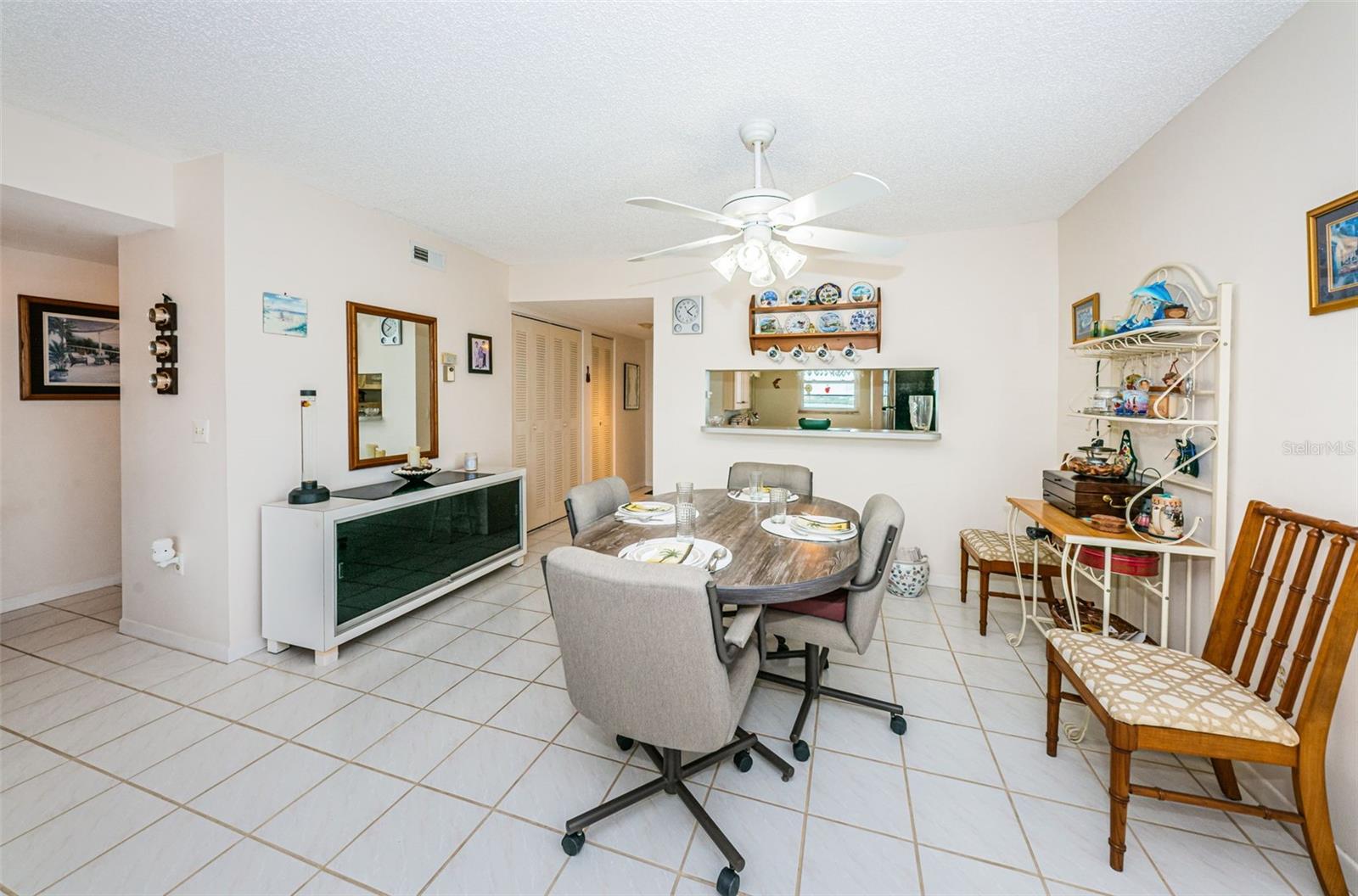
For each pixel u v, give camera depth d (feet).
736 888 4.36
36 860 4.68
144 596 8.84
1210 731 4.42
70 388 10.64
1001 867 4.68
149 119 7.01
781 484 9.93
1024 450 11.10
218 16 5.14
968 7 4.95
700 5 4.93
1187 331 6.07
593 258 13.85
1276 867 4.66
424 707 7.07
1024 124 7.09
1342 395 4.69
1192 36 5.39
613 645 4.29
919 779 5.79
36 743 6.22
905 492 11.96
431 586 10.16
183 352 8.25
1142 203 7.66
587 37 5.39
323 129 7.26
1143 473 7.83
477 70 5.97
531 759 6.08
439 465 12.06
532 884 4.52
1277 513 5.01
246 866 4.66
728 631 4.60
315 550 8.05
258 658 8.32
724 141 7.51
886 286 11.82
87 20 5.18
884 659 8.41
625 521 7.36
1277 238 5.35
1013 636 9.00
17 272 9.93
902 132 7.29
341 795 5.49
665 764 5.24
